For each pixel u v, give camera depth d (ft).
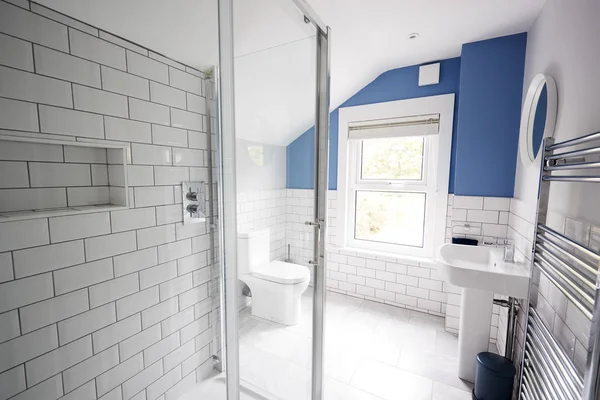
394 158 8.45
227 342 4.32
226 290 4.31
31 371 2.87
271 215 5.06
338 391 5.09
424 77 7.30
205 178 4.73
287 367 4.91
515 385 4.83
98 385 3.47
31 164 2.88
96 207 3.38
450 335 6.84
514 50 5.86
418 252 8.26
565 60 3.80
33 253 2.82
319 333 4.84
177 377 4.46
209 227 4.83
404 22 5.40
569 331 3.13
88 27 3.16
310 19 4.06
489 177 6.30
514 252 5.41
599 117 2.87
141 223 3.84
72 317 3.17
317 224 4.78
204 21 3.92
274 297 4.97
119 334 3.66
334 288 9.32
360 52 6.61
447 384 5.24
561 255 3.35
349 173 9.10
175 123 4.21
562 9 3.95
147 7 3.34
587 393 2.19
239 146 4.57
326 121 4.65
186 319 4.56
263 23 4.17
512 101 5.95
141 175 3.82
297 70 4.60
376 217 8.89
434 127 7.42
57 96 2.95
